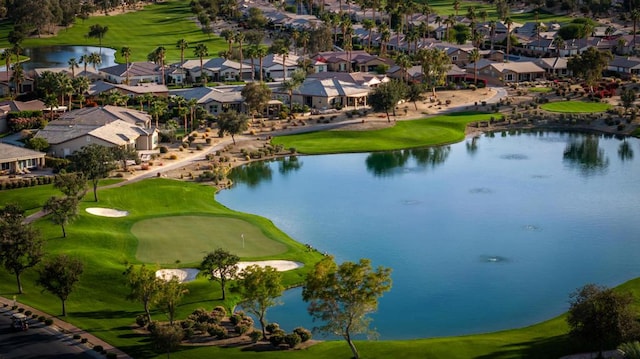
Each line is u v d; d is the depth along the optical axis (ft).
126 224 494.18
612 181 625.00
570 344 320.50
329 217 535.60
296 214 543.39
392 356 315.37
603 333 296.30
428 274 431.43
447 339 336.70
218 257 379.96
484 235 496.23
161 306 348.38
